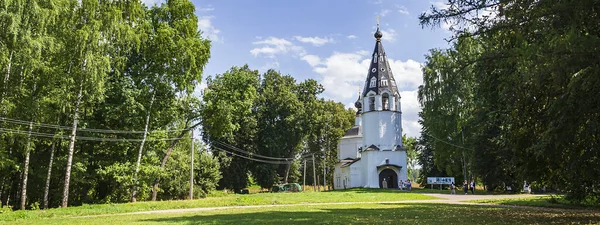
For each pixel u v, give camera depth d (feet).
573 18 32.45
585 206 70.08
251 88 128.57
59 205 112.06
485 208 73.00
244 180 211.41
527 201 84.23
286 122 208.54
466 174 165.78
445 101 144.46
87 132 106.83
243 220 54.24
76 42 85.25
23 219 66.69
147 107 109.91
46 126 96.48
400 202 98.07
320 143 237.66
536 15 34.65
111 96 105.81
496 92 55.77
